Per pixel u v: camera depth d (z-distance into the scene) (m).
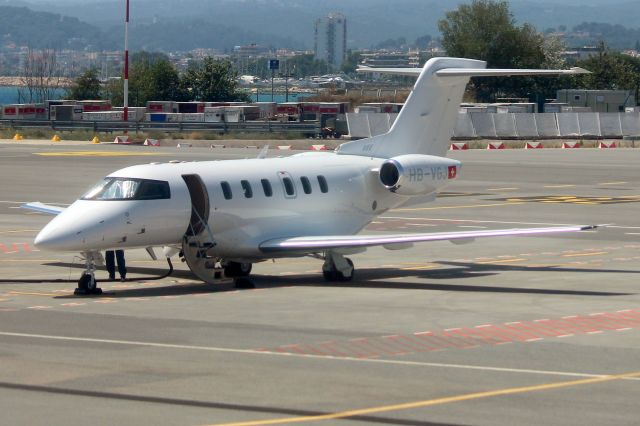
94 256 90.25
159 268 104.44
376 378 57.38
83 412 50.34
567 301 84.50
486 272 102.12
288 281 96.62
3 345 66.00
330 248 92.75
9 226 137.38
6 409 50.91
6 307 81.00
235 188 94.31
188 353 63.78
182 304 82.75
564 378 57.62
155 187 89.69
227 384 55.88
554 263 108.56
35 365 60.22
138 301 84.25
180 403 52.03
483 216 151.00
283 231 98.06
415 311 79.50
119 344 66.44
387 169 105.12
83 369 59.28
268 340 68.00
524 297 86.62
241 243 95.06
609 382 56.75
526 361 61.91
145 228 88.62
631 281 95.94
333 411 50.72
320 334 70.12
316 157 104.44
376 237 94.31
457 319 76.06
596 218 149.25
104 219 86.81
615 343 67.56
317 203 100.88
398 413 50.41
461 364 61.00
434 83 111.69
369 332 71.00
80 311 79.19
